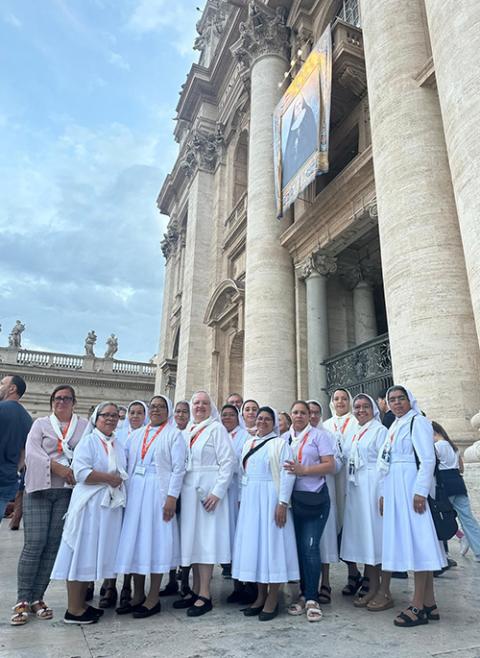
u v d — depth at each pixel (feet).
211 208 72.28
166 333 90.33
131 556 11.69
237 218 61.26
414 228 22.61
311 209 39.70
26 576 11.10
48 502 11.84
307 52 48.57
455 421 19.38
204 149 74.69
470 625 10.12
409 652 8.52
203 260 69.05
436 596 12.46
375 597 11.93
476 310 16.69
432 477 11.19
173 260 96.32
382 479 12.17
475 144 17.42
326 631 9.94
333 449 12.91
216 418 14.10
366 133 38.50
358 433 13.65
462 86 18.40
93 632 10.05
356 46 37.42
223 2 93.56
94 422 12.90
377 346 34.01
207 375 61.41
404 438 11.84
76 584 10.92
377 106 26.45
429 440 11.44
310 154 36.42
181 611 11.85
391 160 24.57
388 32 27.14
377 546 12.21
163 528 12.13
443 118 19.84
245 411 16.55
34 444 11.95
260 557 11.56
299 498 12.01
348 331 44.83
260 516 12.03
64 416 12.98
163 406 13.66
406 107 24.82
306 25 49.70
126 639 9.54
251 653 8.62
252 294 43.70
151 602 11.55
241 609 12.00
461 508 15.89
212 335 62.03
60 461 12.20
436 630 9.83
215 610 11.89
